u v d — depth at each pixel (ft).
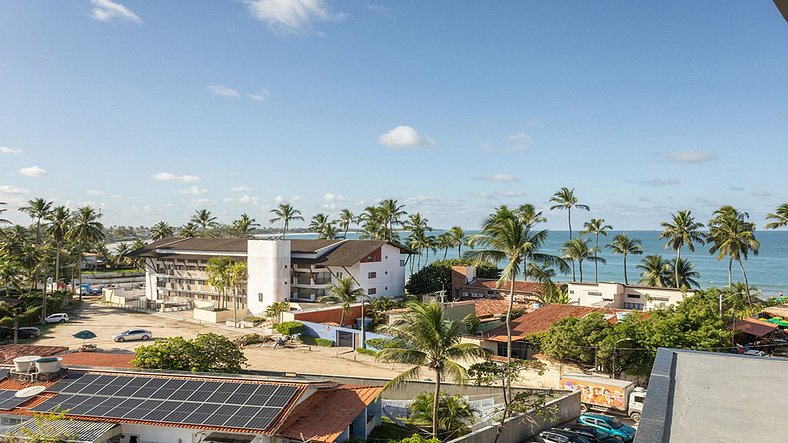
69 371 98.73
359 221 401.90
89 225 311.88
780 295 367.04
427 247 360.07
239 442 79.20
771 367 25.75
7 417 85.30
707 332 139.74
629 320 150.41
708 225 247.50
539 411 101.50
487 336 169.27
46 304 252.42
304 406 88.12
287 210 413.59
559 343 146.30
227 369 119.24
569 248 324.19
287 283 262.67
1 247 311.68
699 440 17.51
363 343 191.72
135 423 79.71
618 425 106.01
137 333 204.44
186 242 322.34
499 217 127.54
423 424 103.09
